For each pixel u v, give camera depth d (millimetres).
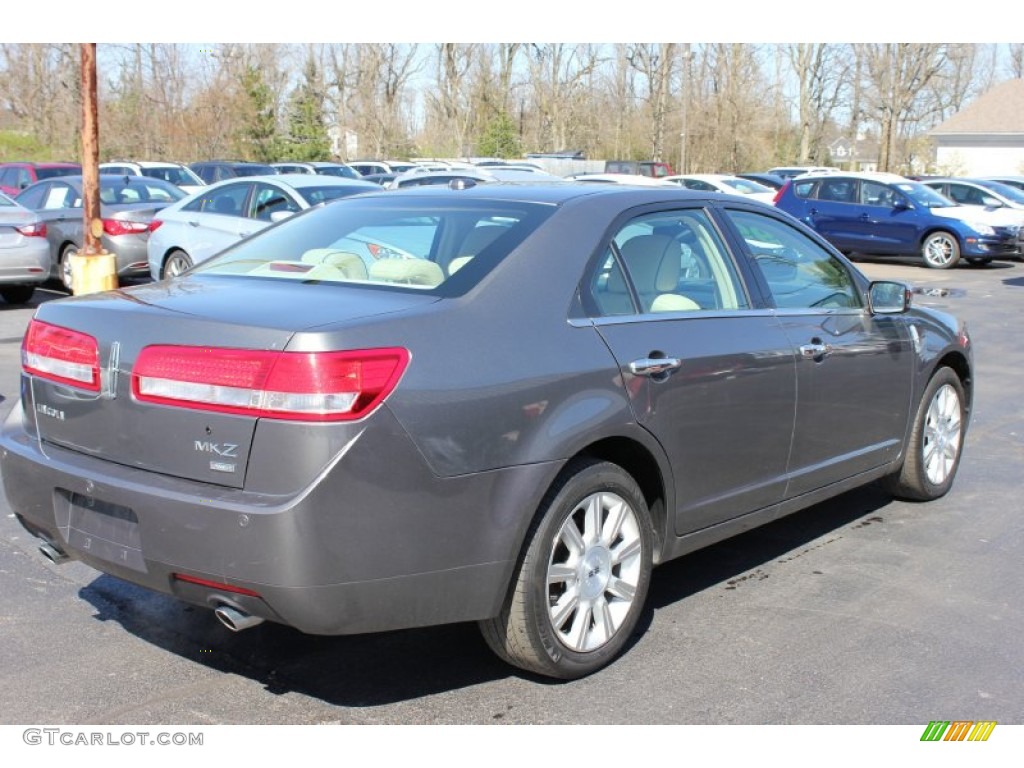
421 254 3875
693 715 3496
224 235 11672
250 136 38312
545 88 55781
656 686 3688
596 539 3701
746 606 4410
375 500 3064
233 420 3084
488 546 3307
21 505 3648
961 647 4031
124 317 3387
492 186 4473
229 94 38500
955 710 3557
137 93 37406
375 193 4664
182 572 3154
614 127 56219
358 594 3088
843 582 4695
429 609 3248
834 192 21438
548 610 3523
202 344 3168
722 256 4438
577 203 4004
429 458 3146
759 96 56281
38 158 38406
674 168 54375
